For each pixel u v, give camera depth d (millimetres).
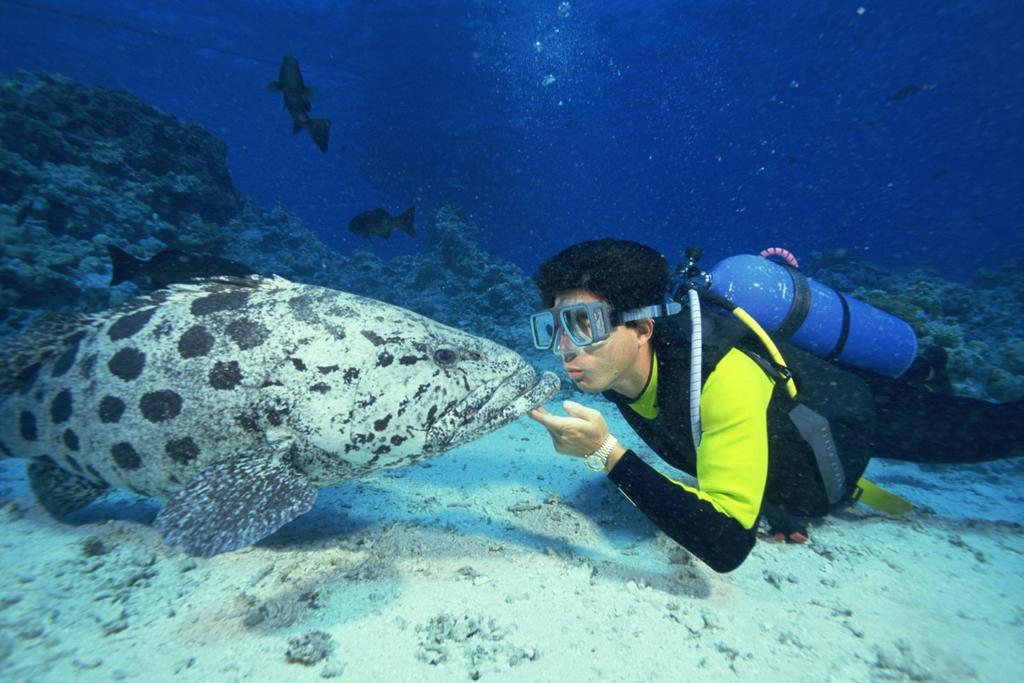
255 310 2631
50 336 2916
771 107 48906
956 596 2578
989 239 56469
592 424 2336
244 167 80125
